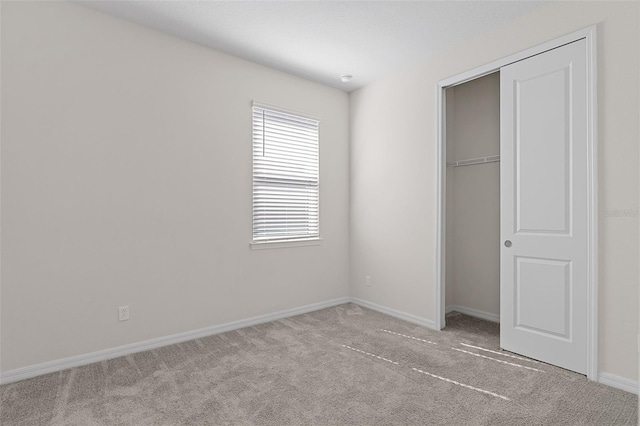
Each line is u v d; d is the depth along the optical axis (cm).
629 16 212
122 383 225
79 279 251
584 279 233
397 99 366
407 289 357
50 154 239
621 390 214
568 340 242
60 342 244
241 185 335
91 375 235
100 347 260
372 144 396
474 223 381
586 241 232
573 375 234
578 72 235
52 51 240
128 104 272
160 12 261
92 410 195
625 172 214
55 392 213
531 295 262
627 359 214
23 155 230
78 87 250
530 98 261
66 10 246
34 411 193
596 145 225
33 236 234
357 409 196
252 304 343
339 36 297
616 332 218
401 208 363
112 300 264
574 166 238
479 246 376
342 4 251
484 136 370
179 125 297
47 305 239
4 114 224
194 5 253
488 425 181
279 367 248
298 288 379
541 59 254
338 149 416
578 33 233
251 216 342
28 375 231
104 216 261
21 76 229
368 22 275
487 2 248
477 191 378
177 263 296
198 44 309
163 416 189
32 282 233
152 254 283
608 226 221
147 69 281
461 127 393
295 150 378
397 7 254
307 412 193
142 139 278
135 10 259
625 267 215
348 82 397
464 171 391
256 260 346
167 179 291
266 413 192
